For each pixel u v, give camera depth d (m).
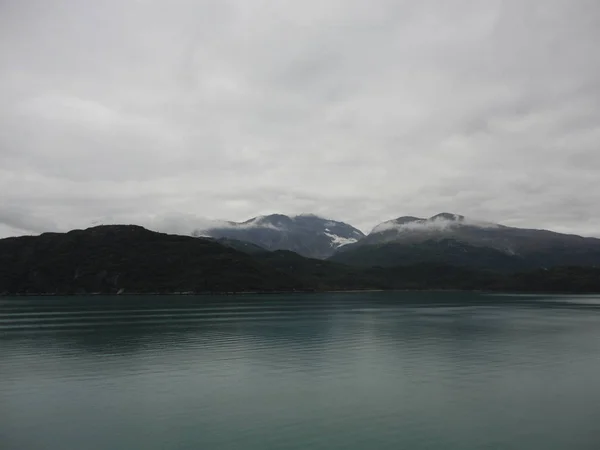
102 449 22.17
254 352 48.69
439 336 61.66
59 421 26.05
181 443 22.88
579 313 106.12
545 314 103.00
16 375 37.53
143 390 32.59
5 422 25.89
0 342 56.56
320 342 56.06
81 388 33.22
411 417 26.58
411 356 45.84
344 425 25.33
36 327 74.44
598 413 27.16
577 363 41.84
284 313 105.56
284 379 35.88
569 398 30.23
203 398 30.50
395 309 120.75
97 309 120.00
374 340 57.78
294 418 26.47
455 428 24.80
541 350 49.38
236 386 33.72
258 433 24.16
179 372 38.59
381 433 24.11
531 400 29.77
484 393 31.52
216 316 96.69
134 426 25.20
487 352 48.16
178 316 96.69
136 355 47.00
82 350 50.28
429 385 33.75
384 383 34.44
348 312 109.00
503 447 22.27
